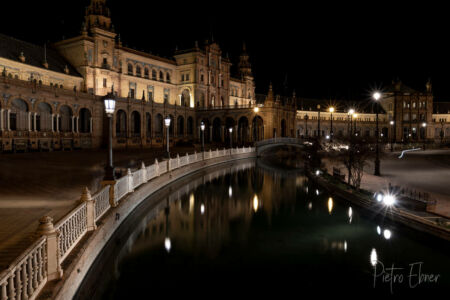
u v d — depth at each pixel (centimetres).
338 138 4191
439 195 1955
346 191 2103
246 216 1731
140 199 1877
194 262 1116
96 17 6316
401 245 1304
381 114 11406
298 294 910
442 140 10269
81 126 5819
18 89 4241
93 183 1980
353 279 1012
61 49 6316
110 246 1197
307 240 1356
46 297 620
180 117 7875
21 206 1334
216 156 4509
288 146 7900
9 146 4125
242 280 989
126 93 6912
